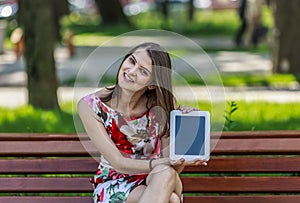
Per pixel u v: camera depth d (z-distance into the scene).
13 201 5.41
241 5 27.70
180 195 5.12
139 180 5.15
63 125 11.09
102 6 39.97
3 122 11.38
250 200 5.43
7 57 24.86
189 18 41.91
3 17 35.06
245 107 12.33
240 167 5.48
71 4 44.91
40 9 13.08
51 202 5.41
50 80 13.12
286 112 11.80
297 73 17.48
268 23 32.69
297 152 5.51
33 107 13.10
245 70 19.47
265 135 5.57
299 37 17.50
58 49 26.83
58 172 5.50
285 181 5.45
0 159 5.59
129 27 37.84
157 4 42.59
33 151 5.54
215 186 5.48
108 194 5.15
